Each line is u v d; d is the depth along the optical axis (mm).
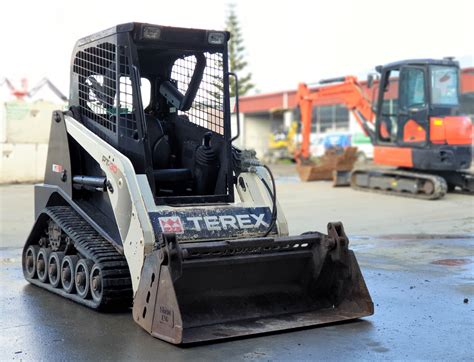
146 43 6484
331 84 23297
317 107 42125
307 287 6340
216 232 6109
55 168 7535
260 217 6480
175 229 5922
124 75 6488
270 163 39406
